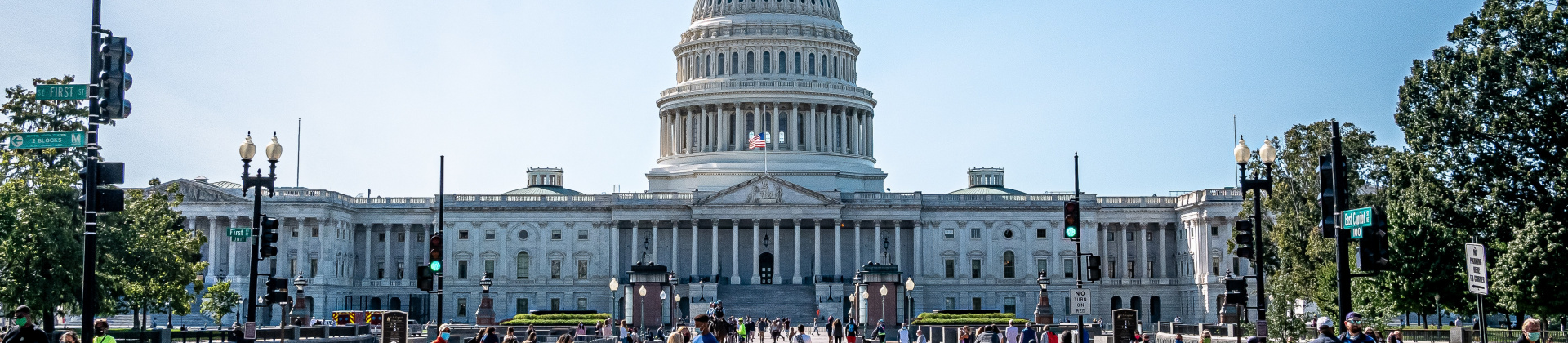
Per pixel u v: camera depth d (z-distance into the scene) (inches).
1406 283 3348.9
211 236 6378.0
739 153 7283.5
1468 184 2960.1
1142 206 6776.6
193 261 4534.9
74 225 3267.7
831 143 7377.0
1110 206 6771.7
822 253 6850.4
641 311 4970.5
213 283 6309.1
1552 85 2815.0
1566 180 2778.1
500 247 6761.8
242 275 6397.6
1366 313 3545.8
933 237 6771.7
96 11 1694.1
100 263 3403.1
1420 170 3061.0
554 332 4360.2
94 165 1675.7
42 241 3147.1
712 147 7372.1
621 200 6727.4
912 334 4525.1
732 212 6604.3
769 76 7327.8
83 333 1662.2
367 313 5147.6
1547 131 2883.9
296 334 3545.8
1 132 3577.8
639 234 6840.6
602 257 6737.2
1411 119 3083.2
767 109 7337.6
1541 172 2893.7
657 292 5339.6
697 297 6235.2
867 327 4948.3
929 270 6747.1
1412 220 3193.9
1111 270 6850.4
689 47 7470.5
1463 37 3029.0
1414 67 3110.2
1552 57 2844.5
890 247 6801.2
